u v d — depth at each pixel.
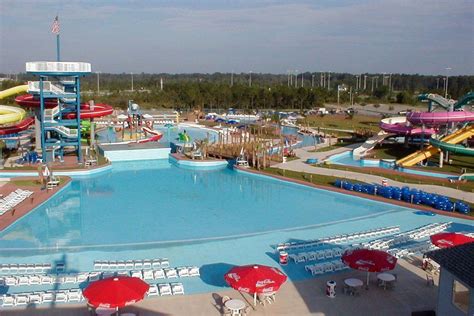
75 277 24.72
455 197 42.75
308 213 39.53
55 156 61.16
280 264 27.77
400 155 65.19
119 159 63.38
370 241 31.95
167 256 29.23
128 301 19.09
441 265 18.97
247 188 48.81
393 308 22.06
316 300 22.83
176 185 49.84
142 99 137.62
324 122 107.12
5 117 53.12
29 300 22.16
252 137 75.62
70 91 61.03
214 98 137.00
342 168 55.91
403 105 162.62
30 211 38.19
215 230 34.75
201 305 22.30
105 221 36.81
